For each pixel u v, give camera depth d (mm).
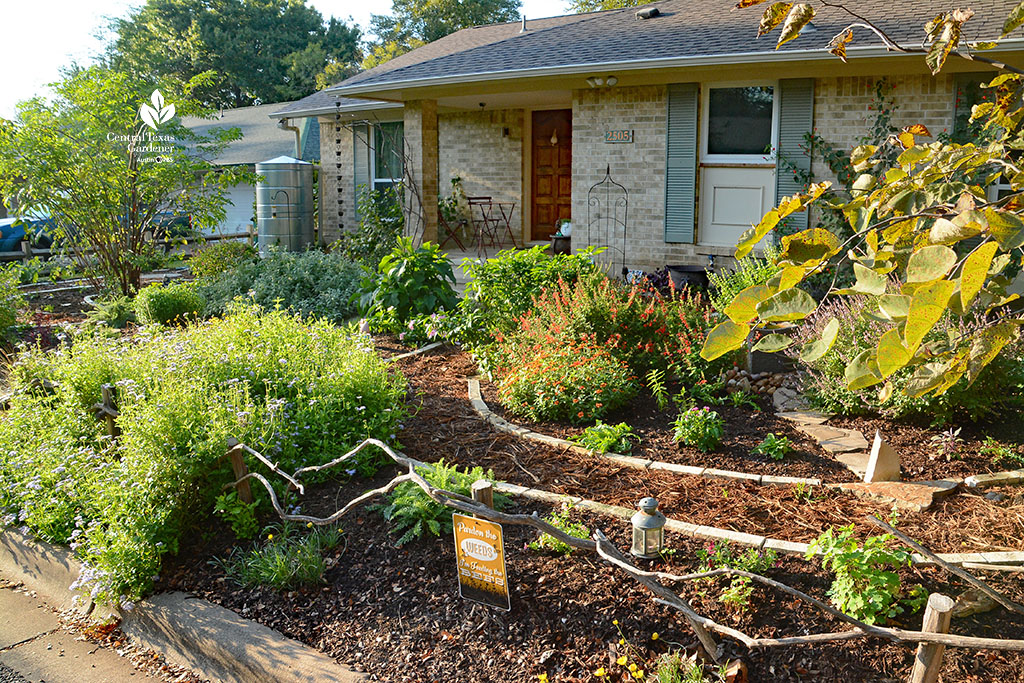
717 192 10547
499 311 8039
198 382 5297
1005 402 5609
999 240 1547
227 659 3688
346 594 3963
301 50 40938
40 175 11617
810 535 4031
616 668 3271
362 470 5082
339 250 14383
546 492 4656
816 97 9734
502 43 12438
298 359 6082
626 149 10953
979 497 4398
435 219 12953
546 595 3676
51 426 5621
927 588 3477
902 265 2082
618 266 11266
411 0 42250
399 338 8961
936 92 9094
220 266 13148
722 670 3143
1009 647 2502
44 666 3902
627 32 11344
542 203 14516
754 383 6742
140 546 4219
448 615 3703
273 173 15906
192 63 38344
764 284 1711
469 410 6301
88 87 11977
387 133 15422
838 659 3168
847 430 5516
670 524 4168
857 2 10234
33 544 4809
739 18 10734
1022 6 2486
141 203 12844
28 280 14602
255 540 4484
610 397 5996
